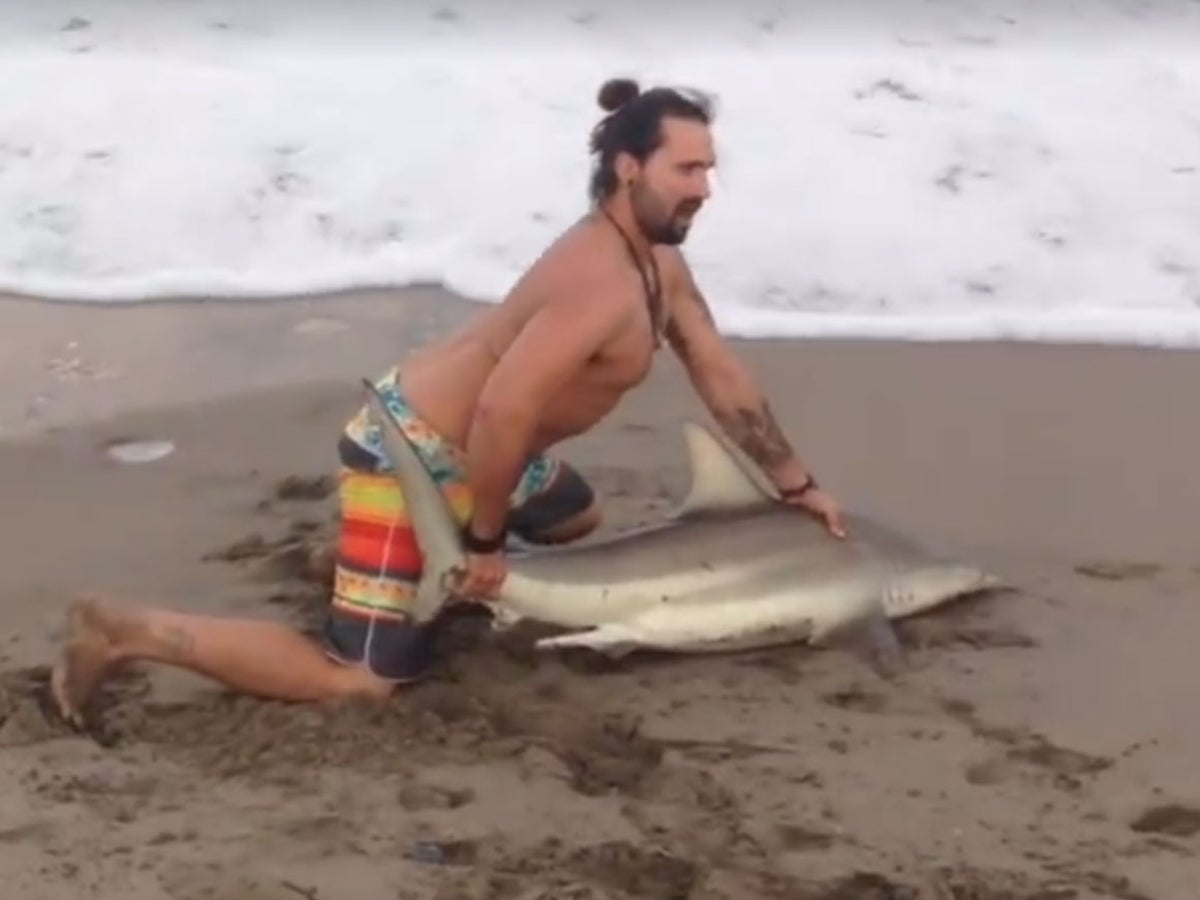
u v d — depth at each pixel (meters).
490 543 4.48
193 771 4.35
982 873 4.05
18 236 7.55
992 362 6.65
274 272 7.39
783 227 7.53
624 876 4.03
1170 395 6.38
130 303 7.17
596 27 8.80
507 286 7.27
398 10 8.94
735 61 8.45
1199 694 4.66
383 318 7.05
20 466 5.87
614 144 4.45
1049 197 7.70
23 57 8.39
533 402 4.38
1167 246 7.47
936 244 7.47
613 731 4.50
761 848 4.12
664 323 4.66
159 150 7.92
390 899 3.95
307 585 5.11
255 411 6.23
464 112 8.09
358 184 7.78
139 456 5.93
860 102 8.16
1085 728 4.53
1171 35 8.73
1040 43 8.66
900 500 5.64
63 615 4.99
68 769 4.35
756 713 4.57
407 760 4.39
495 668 4.71
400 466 4.47
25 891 3.97
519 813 4.22
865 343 6.82
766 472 4.84
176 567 5.23
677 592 4.70
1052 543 5.38
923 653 4.81
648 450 5.86
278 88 8.20
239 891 3.96
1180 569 5.24
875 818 4.22
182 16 8.89
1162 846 4.14
